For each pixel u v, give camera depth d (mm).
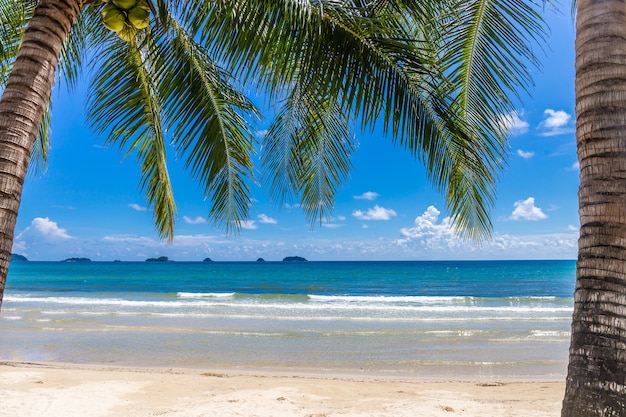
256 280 56312
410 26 4324
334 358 9516
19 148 2387
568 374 2053
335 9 3539
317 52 3502
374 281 54031
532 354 9867
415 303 23750
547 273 66625
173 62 4445
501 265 105375
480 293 37875
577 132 2184
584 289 2012
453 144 3906
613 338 1895
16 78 2479
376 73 3639
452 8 3902
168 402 5230
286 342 11211
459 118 3729
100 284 48219
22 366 7980
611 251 1956
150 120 5258
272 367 8695
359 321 15258
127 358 9422
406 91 3711
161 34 4254
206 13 3695
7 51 4168
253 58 3725
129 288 42719
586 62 2160
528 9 3736
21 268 94750
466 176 3984
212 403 5145
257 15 3467
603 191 2012
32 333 12227
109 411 4750
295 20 3420
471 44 3975
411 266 102438
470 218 3986
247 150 5277
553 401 5512
